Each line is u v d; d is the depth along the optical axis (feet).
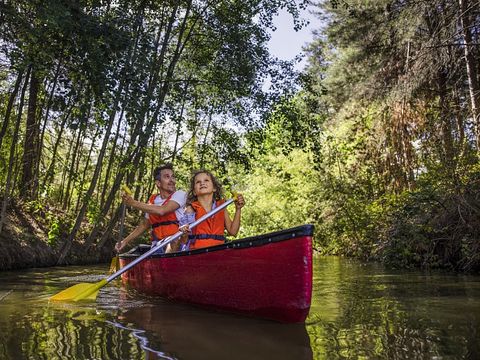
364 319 9.89
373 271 22.45
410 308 11.03
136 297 14.35
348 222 37.35
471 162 24.57
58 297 13.37
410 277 18.84
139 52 24.93
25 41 22.67
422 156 28.27
